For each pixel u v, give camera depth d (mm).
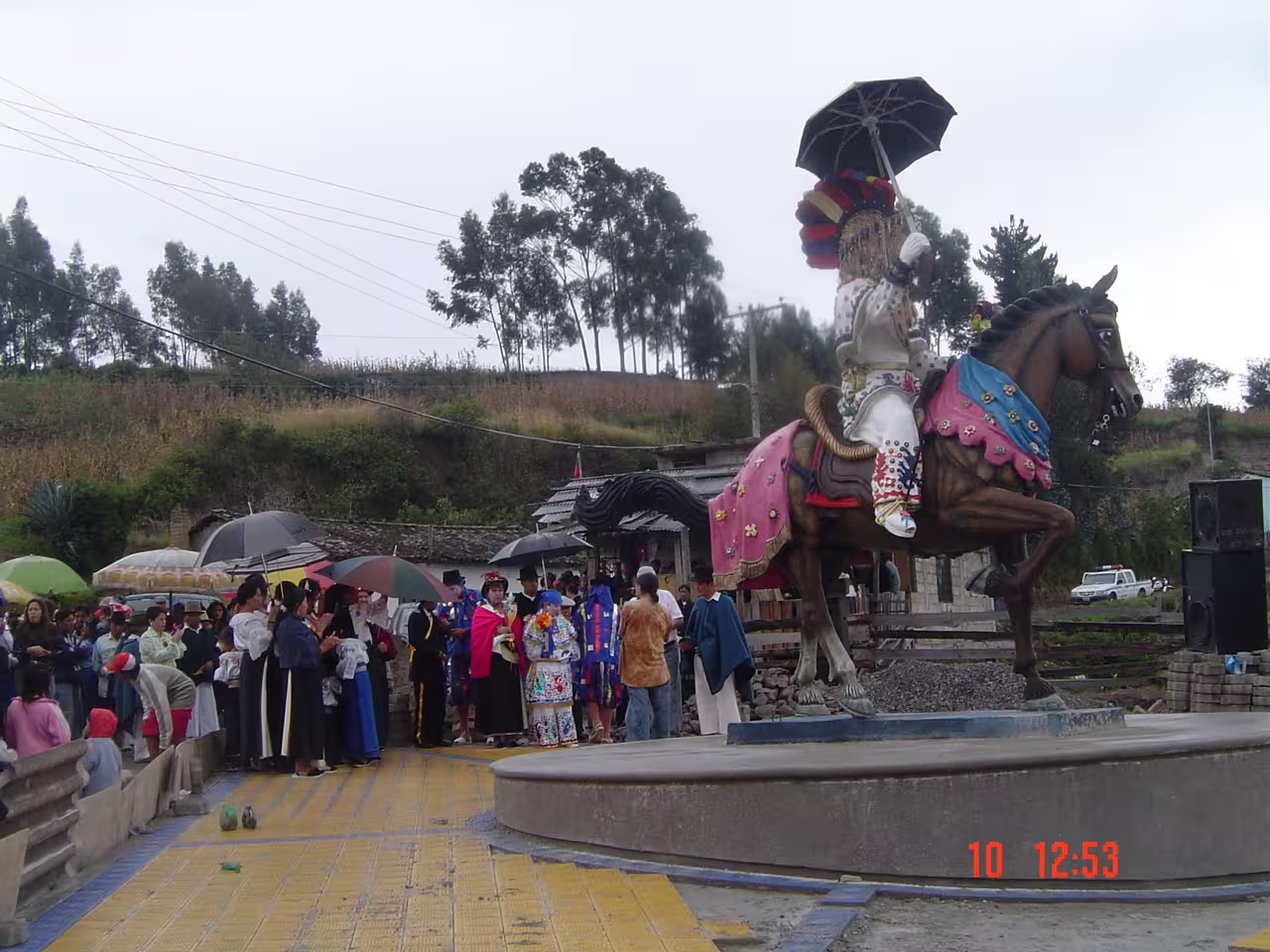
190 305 57562
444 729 14914
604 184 36906
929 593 25125
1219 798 5766
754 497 8320
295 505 36875
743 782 5980
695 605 11070
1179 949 4621
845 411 7812
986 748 6180
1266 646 11344
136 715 13562
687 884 5824
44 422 39500
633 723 11195
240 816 8469
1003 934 4863
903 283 7512
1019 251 32531
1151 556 37438
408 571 13203
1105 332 7676
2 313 57656
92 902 5809
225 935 5090
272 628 11656
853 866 5723
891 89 7973
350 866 6547
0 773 5566
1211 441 48281
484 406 42875
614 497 9641
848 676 7832
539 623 12617
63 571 16281
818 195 8344
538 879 5980
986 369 7516
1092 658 17750
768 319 13750
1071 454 32562
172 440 38000
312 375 47594
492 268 49625
